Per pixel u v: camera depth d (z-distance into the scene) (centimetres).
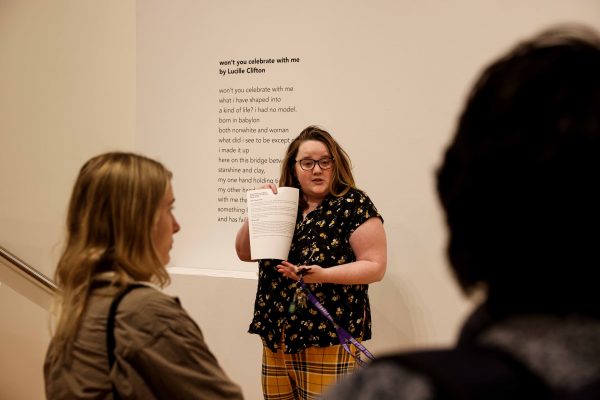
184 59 303
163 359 107
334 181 232
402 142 267
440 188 62
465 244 58
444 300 263
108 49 322
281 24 285
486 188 55
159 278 121
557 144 52
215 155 301
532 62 56
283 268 213
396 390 50
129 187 116
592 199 51
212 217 303
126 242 115
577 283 51
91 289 114
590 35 59
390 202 270
